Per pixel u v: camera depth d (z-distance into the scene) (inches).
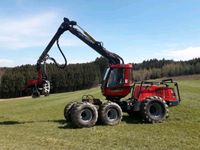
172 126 621.6
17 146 464.1
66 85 4857.3
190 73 5290.4
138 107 679.1
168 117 723.4
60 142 493.4
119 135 542.0
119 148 448.8
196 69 5324.8
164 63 5265.8
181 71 5236.2
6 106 1445.6
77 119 621.9
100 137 528.4
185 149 441.1
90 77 5177.2
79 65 5167.3
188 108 852.0
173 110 821.9
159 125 636.1
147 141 491.2
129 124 652.7
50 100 1665.8
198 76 4918.8
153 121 660.7
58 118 817.5
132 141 493.4
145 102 663.8
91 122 628.4
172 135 536.1
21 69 4699.8
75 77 4987.7
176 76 5187.0
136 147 454.9
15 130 625.0
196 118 709.3
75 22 741.3
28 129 634.8
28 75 4584.2
